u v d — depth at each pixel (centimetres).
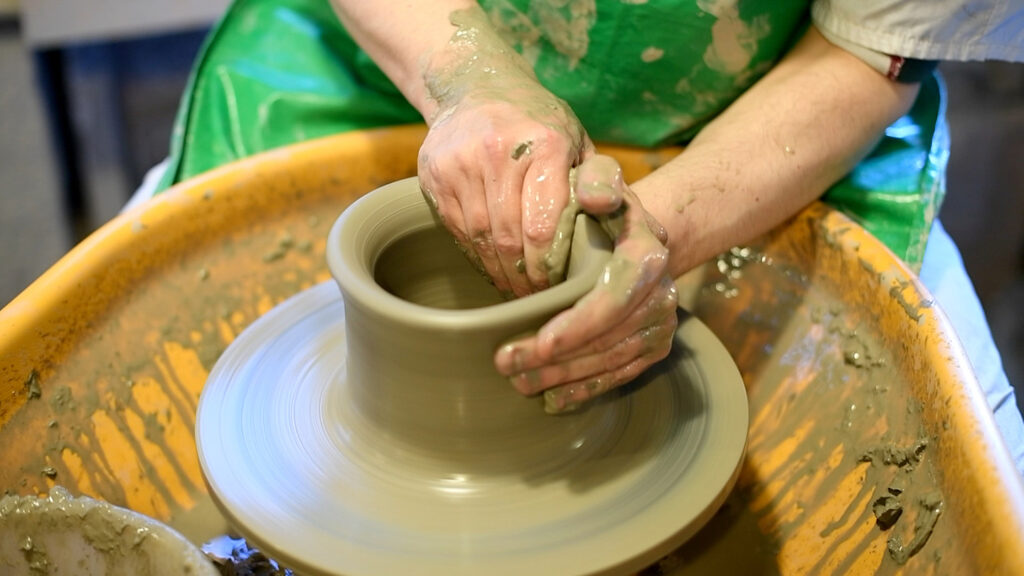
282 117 137
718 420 90
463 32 102
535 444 84
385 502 82
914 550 86
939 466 87
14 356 95
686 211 98
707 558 100
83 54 267
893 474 94
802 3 112
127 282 110
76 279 103
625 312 76
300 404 92
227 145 136
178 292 115
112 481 101
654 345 82
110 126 278
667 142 126
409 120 137
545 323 76
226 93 137
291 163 123
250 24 142
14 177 255
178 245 116
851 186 120
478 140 84
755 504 105
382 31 108
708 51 113
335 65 140
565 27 113
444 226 92
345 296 81
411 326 75
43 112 250
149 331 111
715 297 123
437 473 83
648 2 108
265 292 122
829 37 112
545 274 83
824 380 109
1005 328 250
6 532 78
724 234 102
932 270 127
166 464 106
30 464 94
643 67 115
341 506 81
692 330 100
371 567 76
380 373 82
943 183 125
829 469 102
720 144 106
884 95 111
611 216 81
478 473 83
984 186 262
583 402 82
